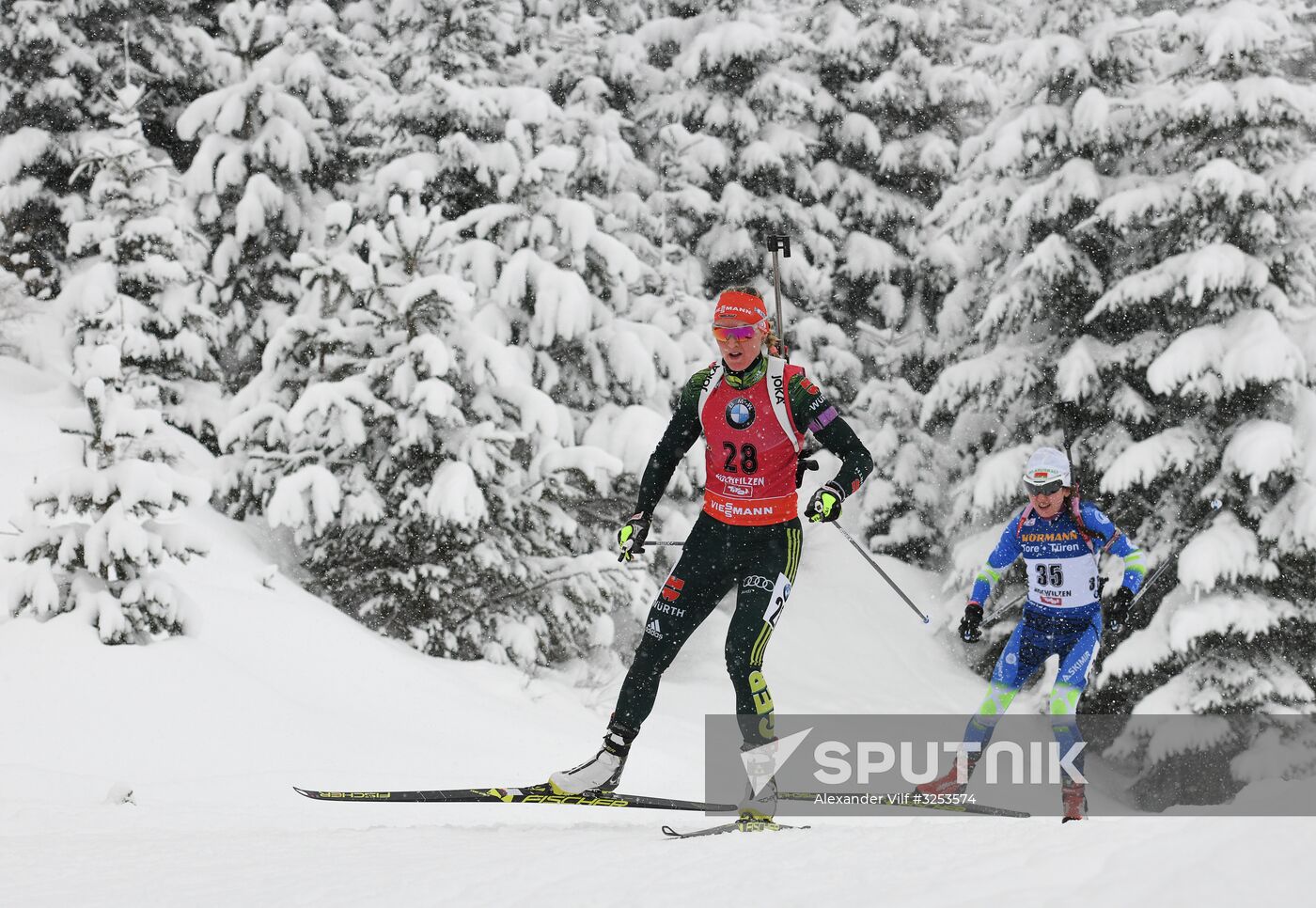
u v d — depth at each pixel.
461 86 39.06
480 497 31.75
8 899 8.69
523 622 33.62
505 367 33.88
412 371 32.66
